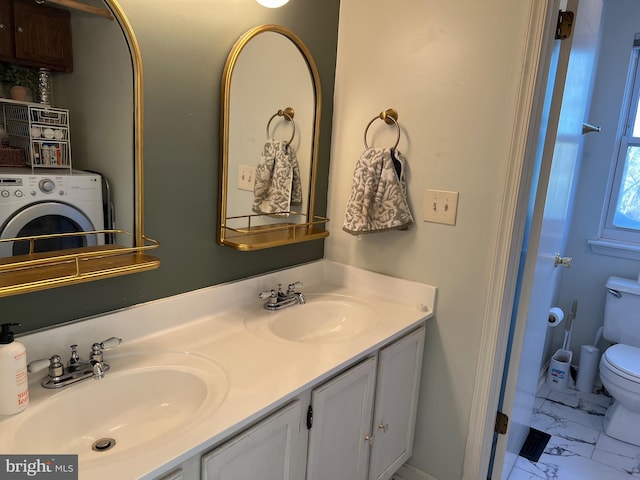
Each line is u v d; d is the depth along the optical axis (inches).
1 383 33.9
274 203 64.3
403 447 67.0
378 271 71.0
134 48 43.5
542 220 61.2
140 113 45.1
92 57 41.3
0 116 36.5
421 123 63.7
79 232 42.6
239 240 59.3
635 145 102.0
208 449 34.7
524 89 54.6
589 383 105.0
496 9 55.8
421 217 65.4
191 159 52.3
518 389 69.0
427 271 65.9
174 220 51.8
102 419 40.7
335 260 76.2
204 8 50.3
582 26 61.7
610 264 104.5
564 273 110.4
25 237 39.3
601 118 101.9
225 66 53.4
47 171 39.9
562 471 78.2
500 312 60.0
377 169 64.5
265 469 40.8
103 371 41.1
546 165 59.9
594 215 105.2
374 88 67.7
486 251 60.2
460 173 61.1
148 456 30.6
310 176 70.0
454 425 66.2
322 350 49.0
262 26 56.6
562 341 113.3
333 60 70.9
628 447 85.4
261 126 59.6
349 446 53.4
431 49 61.6
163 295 52.1
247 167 58.6
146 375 42.9
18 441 32.9
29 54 37.6
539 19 52.7
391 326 57.9
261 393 39.4
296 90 64.2
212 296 56.7
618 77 99.2
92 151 42.5
